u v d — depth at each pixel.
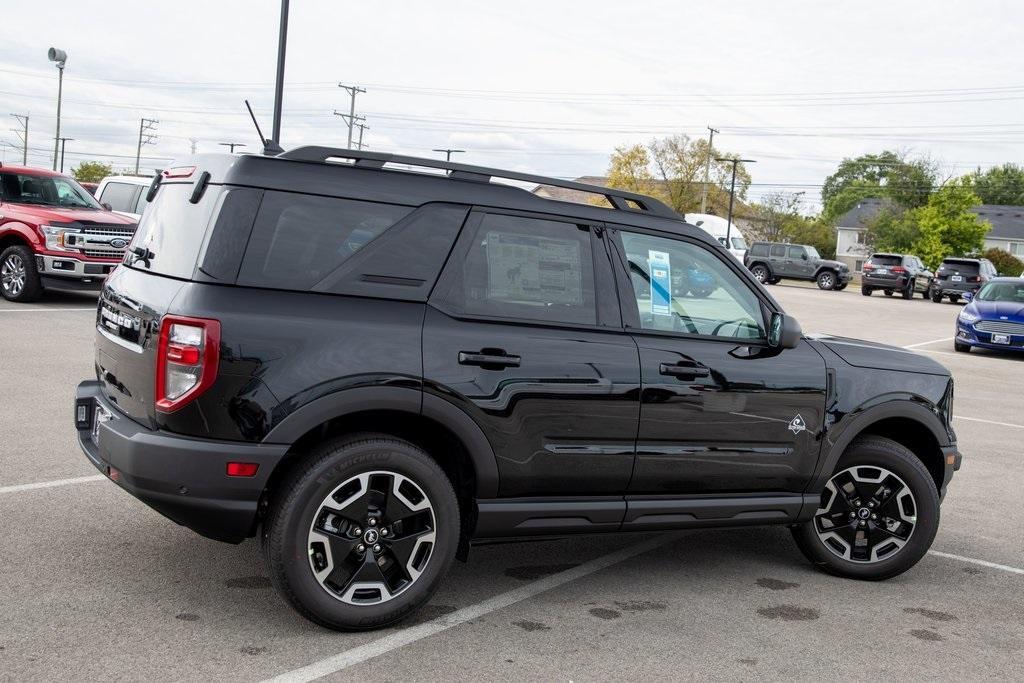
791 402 4.63
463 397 3.90
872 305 34.06
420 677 3.45
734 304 4.62
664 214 4.57
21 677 3.23
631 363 4.25
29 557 4.39
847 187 125.81
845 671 3.74
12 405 7.58
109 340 4.10
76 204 15.35
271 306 3.65
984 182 128.00
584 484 4.23
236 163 3.77
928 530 4.87
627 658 3.73
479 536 4.08
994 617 4.48
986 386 13.75
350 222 3.85
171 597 4.04
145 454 3.56
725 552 5.29
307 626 3.85
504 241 4.10
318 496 3.66
